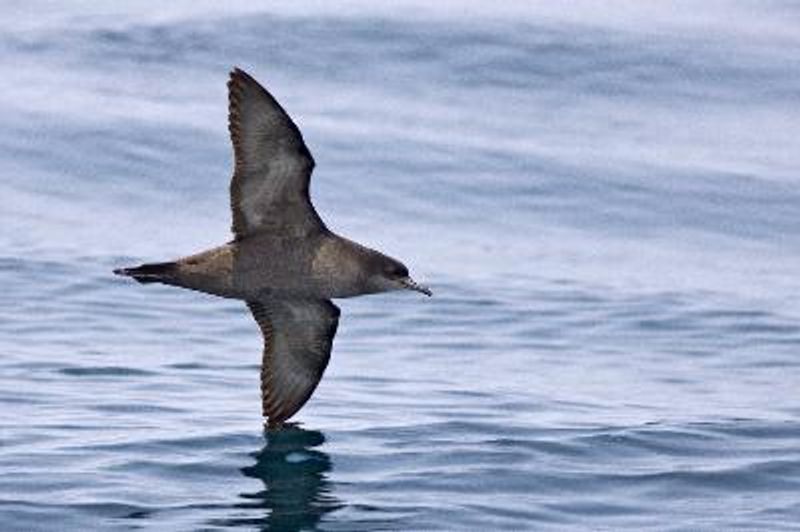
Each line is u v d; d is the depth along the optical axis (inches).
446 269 1138.7
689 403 900.6
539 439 821.2
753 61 1513.3
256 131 644.7
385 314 1056.2
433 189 1275.8
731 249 1197.7
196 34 1519.4
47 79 1449.3
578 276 1131.9
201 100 1417.3
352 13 1552.7
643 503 748.0
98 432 816.9
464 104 1422.2
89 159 1315.2
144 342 989.8
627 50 1510.8
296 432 823.7
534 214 1244.5
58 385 897.5
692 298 1093.1
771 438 832.3
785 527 722.8
